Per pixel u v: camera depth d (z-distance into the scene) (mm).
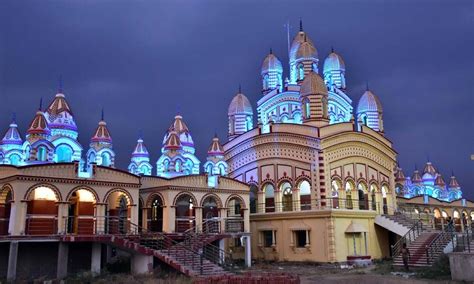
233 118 60469
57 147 46156
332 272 36719
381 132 59812
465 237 36625
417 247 38844
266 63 62438
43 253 33000
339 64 61969
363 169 50938
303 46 58188
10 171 32688
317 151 47375
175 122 64062
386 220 47500
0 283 28797
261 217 48719
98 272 31969
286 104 57156
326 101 51250
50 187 32656
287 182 48625
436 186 87375
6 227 33219
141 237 34406
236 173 53219
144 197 40656
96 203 34844
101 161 54625
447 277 30297
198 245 36031
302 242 46188
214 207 43969
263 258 47500
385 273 34969
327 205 46062
